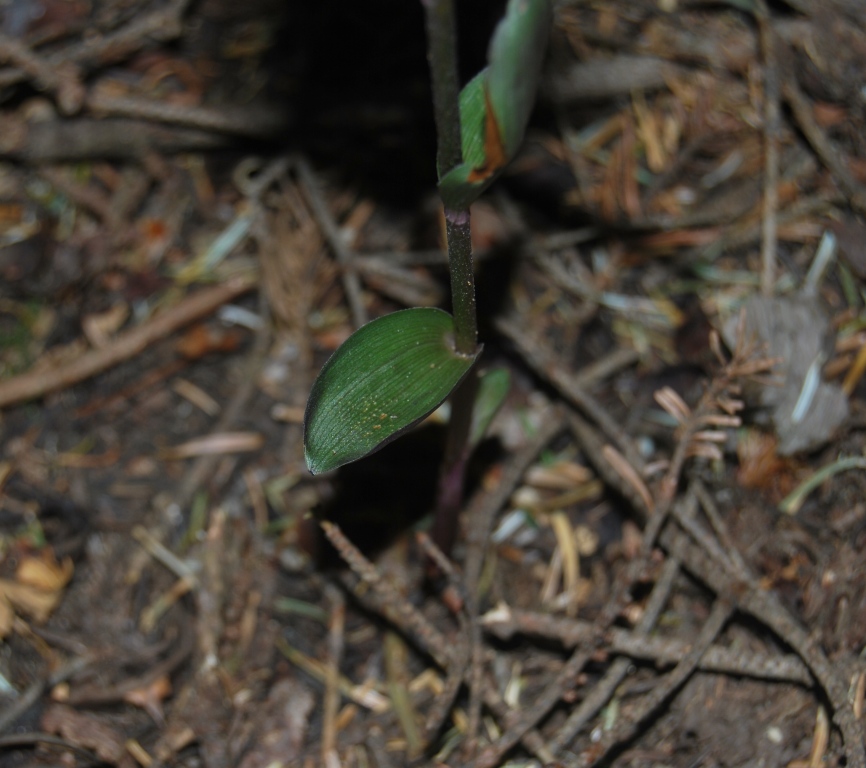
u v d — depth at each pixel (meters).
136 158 0.66
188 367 0.64
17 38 0.66
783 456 0.59
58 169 0.66
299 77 0.66
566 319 0.64
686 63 0.65
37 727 0.58
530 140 0.66
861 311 0.61
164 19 0.66
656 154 0.65
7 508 0.62
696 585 0.59
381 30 0.67
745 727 0.57
